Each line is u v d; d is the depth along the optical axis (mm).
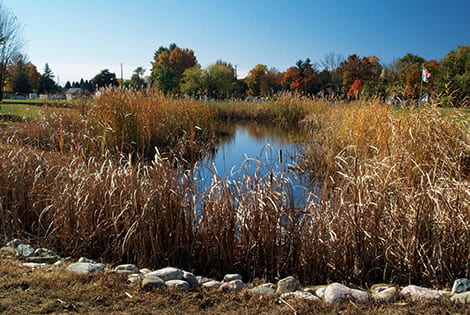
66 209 3844
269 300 2740
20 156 4895
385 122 6742
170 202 3672
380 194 3561
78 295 2674
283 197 3773
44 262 3393
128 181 3973
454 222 3299
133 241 3645
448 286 3117
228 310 2604
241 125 18781
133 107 8875
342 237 3547
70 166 4562
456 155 5352
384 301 2713
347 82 39625
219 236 3623
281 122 19672
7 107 11406
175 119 11219
